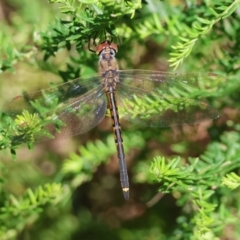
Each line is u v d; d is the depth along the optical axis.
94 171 0.97
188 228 0.92
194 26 0.89
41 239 0.98
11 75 0.99
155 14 0.92
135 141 0.95
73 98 0.92
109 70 0.92
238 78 0.93
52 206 0.96
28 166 0.99
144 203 0.98
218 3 0.90
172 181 0.89
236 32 0.93
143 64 0.97
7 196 0.93
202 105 0.92
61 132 0.92
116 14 0.88
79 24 0.89
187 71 0.94
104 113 0.93
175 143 0.95
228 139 0.93
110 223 0.99
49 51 0.92
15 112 0.91
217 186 0.91
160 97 0.92
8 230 0.94
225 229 0.94
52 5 0.97
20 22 0.97
